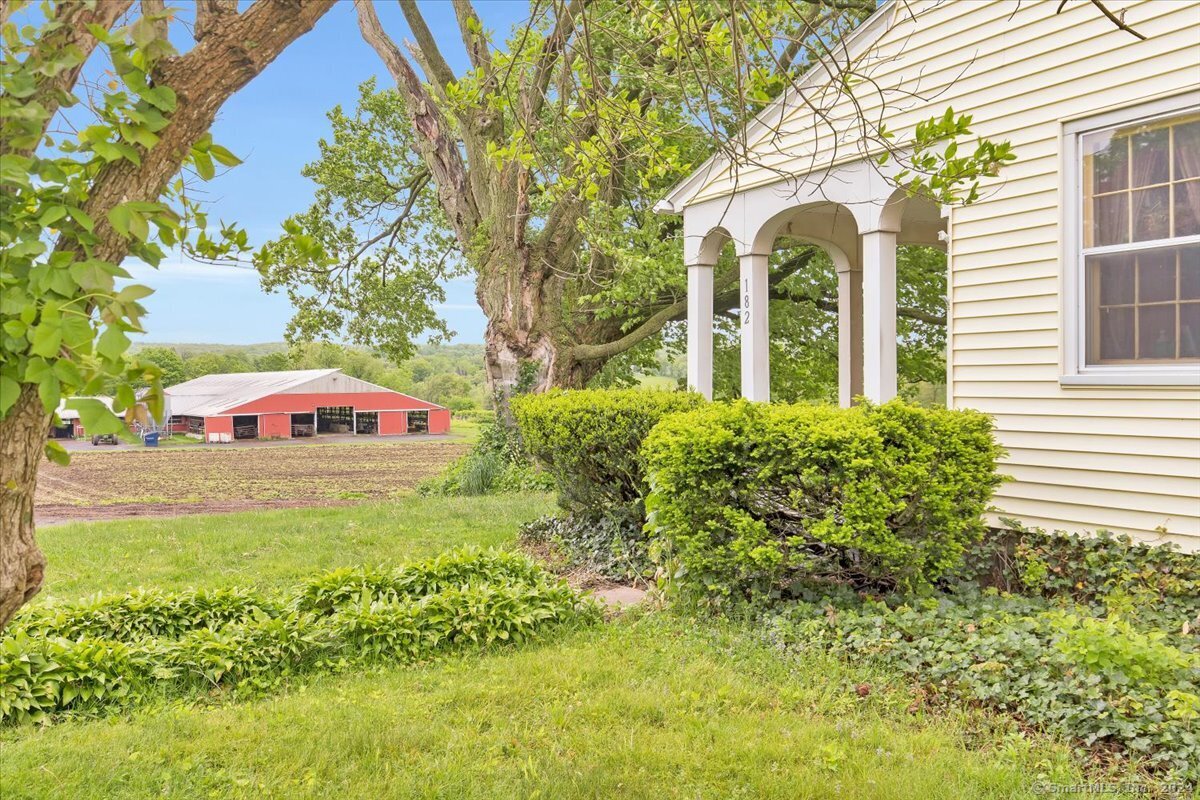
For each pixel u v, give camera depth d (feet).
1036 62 21.56
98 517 48.85
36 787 11.69
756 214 29.89
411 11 52.03
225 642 17.40
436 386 317.63
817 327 66.80
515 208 55.31
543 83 14.70
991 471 20.42
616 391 30.55
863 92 25.63
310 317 79.36
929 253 60.80
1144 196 19.62
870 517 18.65
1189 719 12.62
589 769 12.23
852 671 15.99
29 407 5.78
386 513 42.14
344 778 12.11
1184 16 18.78
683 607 20.99
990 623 16.98
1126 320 20.03
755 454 19.38
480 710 14.83
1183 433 18.93
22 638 17.02
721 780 12.06
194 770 12.49
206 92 6.47
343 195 79.25
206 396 213.05
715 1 10.69
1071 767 12.12
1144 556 19.51
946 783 11.62
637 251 52.75
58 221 5.84
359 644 18.54
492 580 21.84
